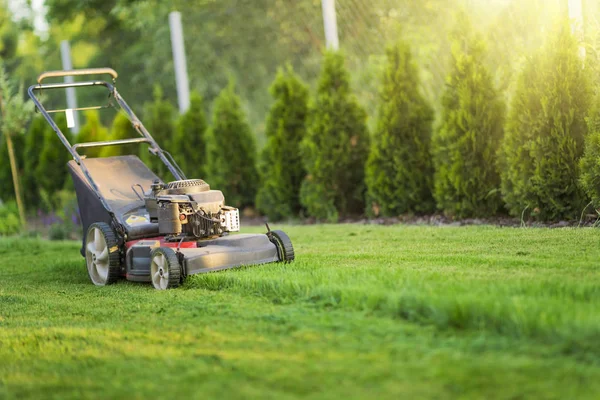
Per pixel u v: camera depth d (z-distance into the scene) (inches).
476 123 460.4
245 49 1021.8
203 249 323.9
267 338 213.0
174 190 338.3
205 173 679.7
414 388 161.5
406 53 514.0
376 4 625.3
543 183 412.5
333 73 555.5
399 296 222.7
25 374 203.0
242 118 654.5
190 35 1068.5
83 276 395.9
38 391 186.1
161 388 177.8
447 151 477.4
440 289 227.0
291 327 222.5
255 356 195.9
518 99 426.0
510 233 387.2
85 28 1360.7
